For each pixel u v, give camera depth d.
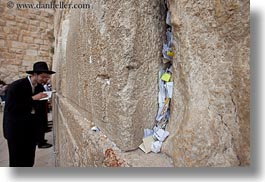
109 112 0.63
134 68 0.54
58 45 2.54
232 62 0.39
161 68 0.56
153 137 0.55
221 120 0.40
